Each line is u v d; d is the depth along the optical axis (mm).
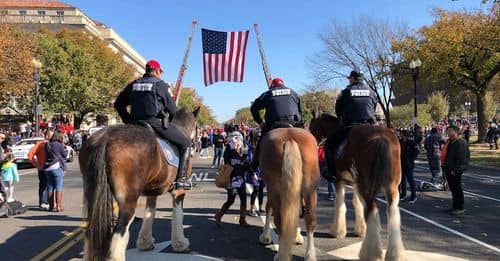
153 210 7559
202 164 27047
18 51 35438
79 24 90562
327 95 60000
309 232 6227
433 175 15977
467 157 11000
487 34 33094
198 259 6988
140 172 5488
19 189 16438
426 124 64000
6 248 7723
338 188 8180
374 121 7758
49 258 7078
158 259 6992
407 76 42844
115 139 5375
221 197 13734
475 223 9906
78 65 53219
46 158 11461
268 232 7969
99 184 5113
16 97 48938
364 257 6586
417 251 7504
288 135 6316
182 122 7898
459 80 41531
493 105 67250
